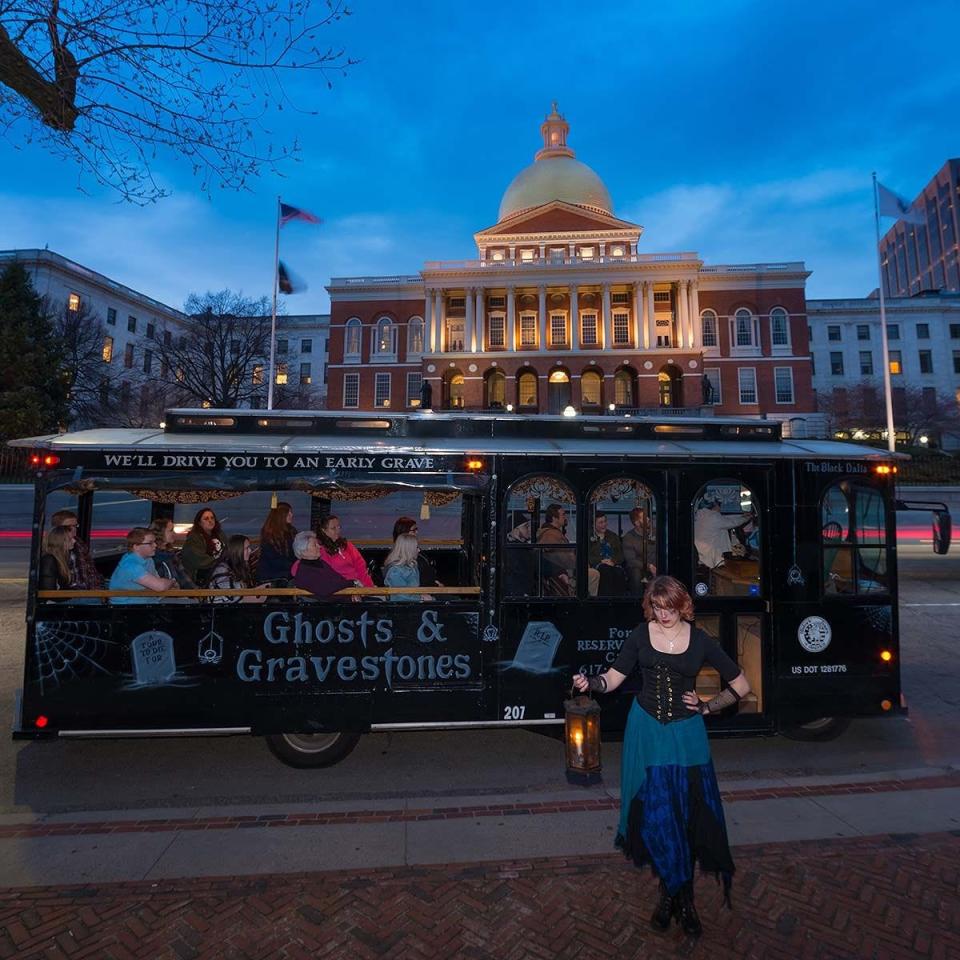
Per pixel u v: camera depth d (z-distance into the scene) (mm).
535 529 5238
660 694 3176
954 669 8102
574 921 3098
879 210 36469
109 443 4887
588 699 4234
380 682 5031
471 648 5129
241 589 4863
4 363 37844
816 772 5363
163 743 5797
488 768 5367
